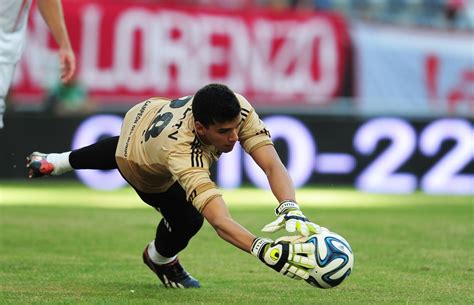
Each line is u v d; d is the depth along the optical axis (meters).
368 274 25.06
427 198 56.62
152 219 40.56
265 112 64.56
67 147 60.78
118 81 62.91
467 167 63.44
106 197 52.94
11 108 60.59
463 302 20.64
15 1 22.69
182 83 63.91
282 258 16.72
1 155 60.75
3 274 24.66
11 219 40.09
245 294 21.62
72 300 20.28
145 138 19.50
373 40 66.81
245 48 64.75
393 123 63.22
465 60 68.25
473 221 41.56
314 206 49.28
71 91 61.41
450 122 63.41
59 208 45.69
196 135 18.28
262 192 57.59
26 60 60.78
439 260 28.05
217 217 17.34
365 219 41.91
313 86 65.56
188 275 22.81
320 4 72.31
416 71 67.56
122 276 24.58
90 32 62.50
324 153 62.91
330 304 20.30
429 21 71.12
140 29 63.28
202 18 64.25
